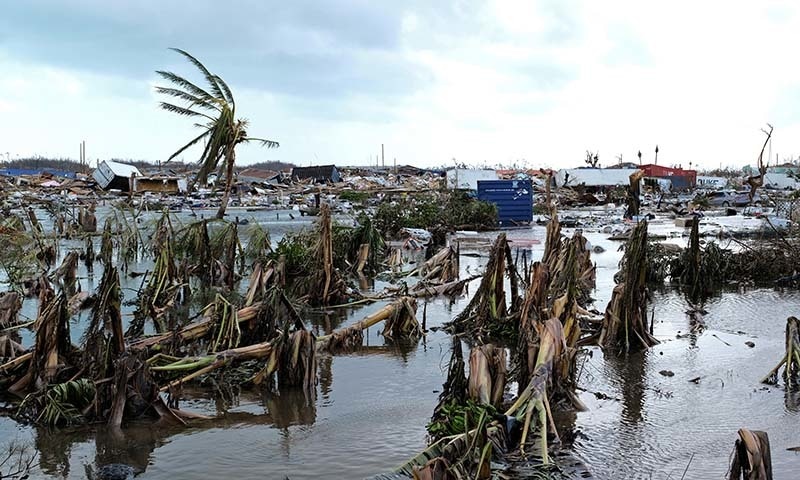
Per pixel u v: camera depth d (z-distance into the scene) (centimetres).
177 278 1678
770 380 1041
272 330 1120
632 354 1197
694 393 987
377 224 3300
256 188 7225
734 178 9869
